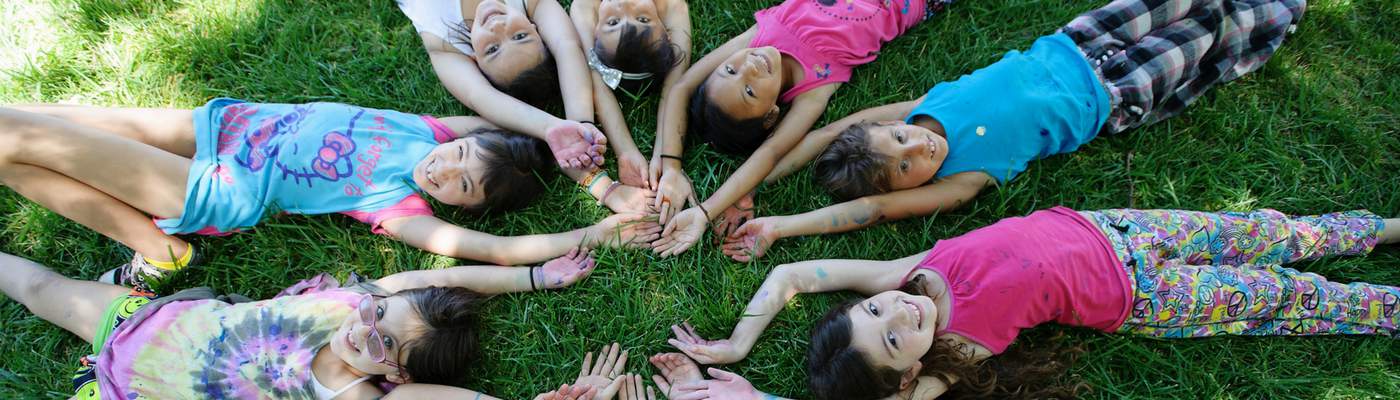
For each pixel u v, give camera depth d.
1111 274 2.09
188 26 2.63
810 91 2.47
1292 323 2.19
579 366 2.25
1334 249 2.26
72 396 2.18
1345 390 2.21
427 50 2.55
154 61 2.58
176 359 2.06
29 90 2.52
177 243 2.26
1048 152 2.40
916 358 1.97
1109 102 2.38
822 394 2.05
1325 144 2.50
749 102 2.26
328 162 2.25
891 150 2.20
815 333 2.10
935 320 2.01
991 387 2.07
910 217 2.39
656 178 2.38
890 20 2.57
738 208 2.40
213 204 2.20
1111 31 2.45
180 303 2.13
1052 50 2.46
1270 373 2.26
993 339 2.06
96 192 2.12
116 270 2.31
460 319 2.07
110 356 2.07
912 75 2.60
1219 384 2.24
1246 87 2.56
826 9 2.51
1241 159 2.46
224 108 2.29
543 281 2.27
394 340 2.01
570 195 2.44
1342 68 2.58
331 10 2.68
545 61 2.42
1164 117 2.49
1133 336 2.25
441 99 2.56
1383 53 2.56
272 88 2.59
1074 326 2.26
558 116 2.58
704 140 2.46
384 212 2.28
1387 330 2.21
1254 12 2.46
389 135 2.31
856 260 2.25
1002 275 2.04
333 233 2.35
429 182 2.25
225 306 2.14
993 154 2.33
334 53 2.64
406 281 2.23
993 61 2.61
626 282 2.30
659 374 2.25
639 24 2.33
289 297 2.15
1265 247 2.22
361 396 2.06
